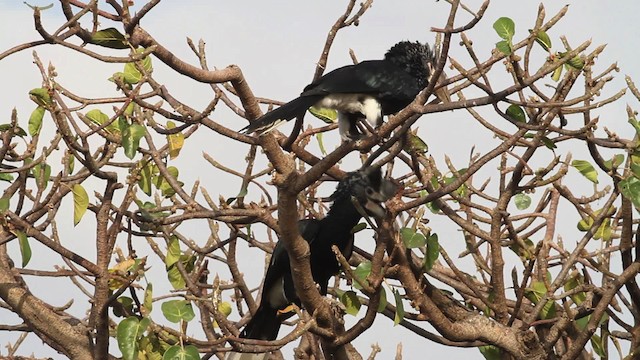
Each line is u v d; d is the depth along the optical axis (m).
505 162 10.97
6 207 9.41
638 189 9.79
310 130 11.62
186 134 11.06
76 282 11.16
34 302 10.28
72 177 10.34
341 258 9.09
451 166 10.95
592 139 10.14
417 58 12.02
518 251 11.24
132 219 10.79
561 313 11.31
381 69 11.74
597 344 10.67
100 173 10.12
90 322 10.62
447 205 10.99
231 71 9.87
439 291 10.72
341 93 11.49
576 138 10.25
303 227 10.88
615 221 11.52
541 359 10.38
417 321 10.59
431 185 10.65
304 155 11.62
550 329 10.97
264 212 10.81
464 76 8.57
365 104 11.63
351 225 10.76
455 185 9.21
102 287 9.73
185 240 11.62
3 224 9.38
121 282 10.00
